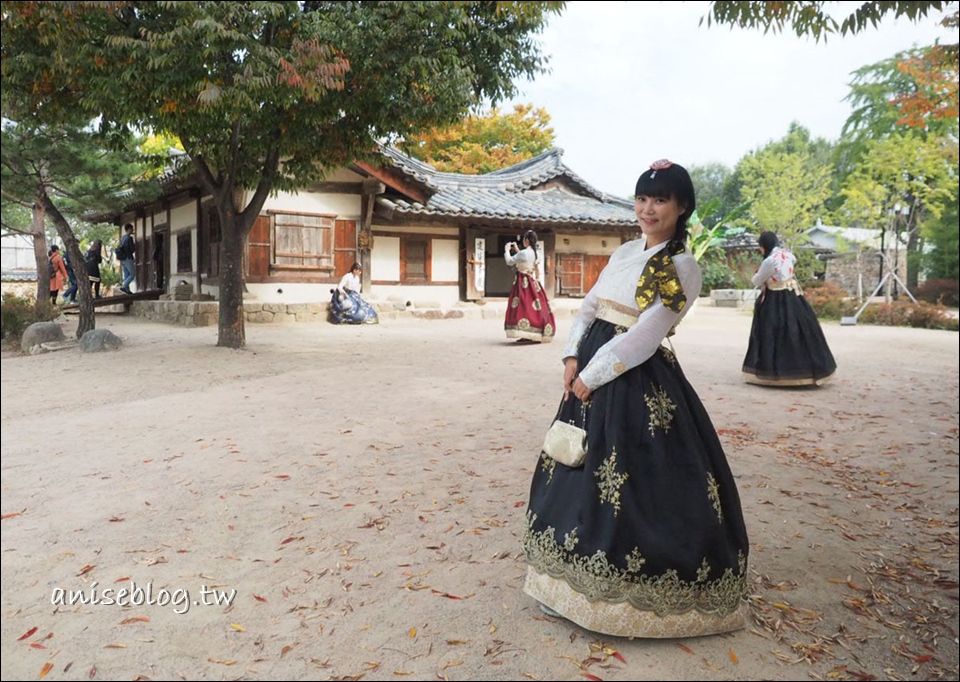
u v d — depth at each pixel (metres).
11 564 2.72
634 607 2.04
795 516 3.37
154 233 17.81
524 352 9.24
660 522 2.05
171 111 7.20
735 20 6.01
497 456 4.28
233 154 8.82
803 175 28.31
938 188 21.94
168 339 10.40
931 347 10.90
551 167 19.14
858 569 2.79
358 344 10.09
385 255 15.49
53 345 9.49
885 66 27.50
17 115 8.56
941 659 2.16
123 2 6.60
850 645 2.21
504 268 20.83
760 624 2.28
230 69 6.90
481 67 8.56
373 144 9.16
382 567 2.70
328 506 3.38
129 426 5.02
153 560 2.76
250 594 2.48
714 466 2.18
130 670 2.01
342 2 7.84
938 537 3.18
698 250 17.70
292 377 7.13
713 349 9.95
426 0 7.48
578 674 1.97
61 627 2.26
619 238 18.47
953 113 10.52
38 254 15.52
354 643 2.16
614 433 2.08
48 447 4.44
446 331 12.40
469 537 3.00
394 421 5.20
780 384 6.73
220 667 2.03
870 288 33.50
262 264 13.79
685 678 1.95
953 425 5.42
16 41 7.39
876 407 6.08
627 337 2.11
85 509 3.33
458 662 2.04
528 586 2.25
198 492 3.57
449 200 16.05
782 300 6.81
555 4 6.90
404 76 7.69
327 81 6.80
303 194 14.17
